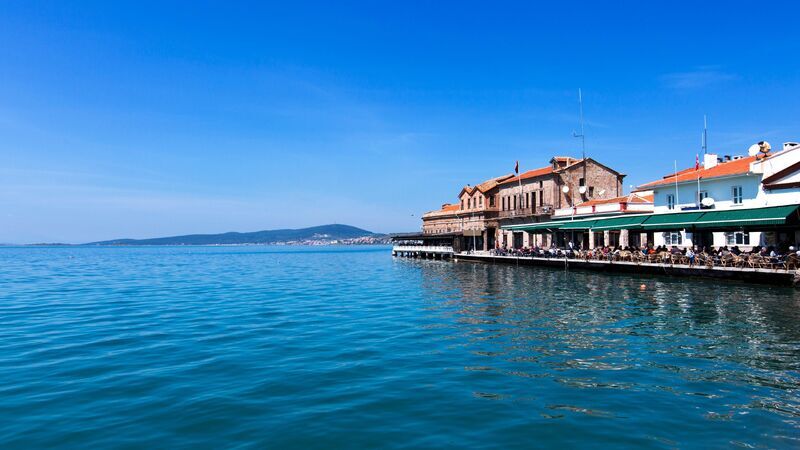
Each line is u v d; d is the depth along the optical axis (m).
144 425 9.70
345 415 10.19
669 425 9.54
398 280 45.47
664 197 47.28
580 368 13.52
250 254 163.25
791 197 35.66
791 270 29.50
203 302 29.31
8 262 98.56
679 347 15.79
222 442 8.92
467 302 27.75
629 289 31.44
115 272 62.69
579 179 66.69
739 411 10.23
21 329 20.11
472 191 83.25
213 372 13.40
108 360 14.76
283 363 14.34
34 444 8.86
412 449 8.62
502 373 13.13
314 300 30.08
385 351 15.80
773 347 15.64
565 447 8.66
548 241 65.19
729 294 27.59
